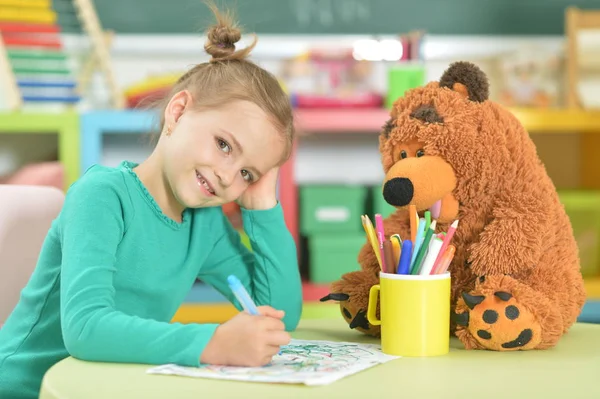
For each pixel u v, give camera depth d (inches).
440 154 37.5
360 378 29.2
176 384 28.2
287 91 96.8
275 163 43.4
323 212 95.3
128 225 41.1
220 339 31.4
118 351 32.2
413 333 33.4
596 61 105.0
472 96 38.4
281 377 28.8
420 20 108.8
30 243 50.9
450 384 28.3
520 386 28.0
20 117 88.0
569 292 37.1
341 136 111.3
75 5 101.2
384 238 37.9
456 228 37.6
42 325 42.5
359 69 105.2
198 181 41.0
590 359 33.1
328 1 107.0
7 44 92.0
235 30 45.0
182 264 44.3
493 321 33.9
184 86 44.6
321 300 40.9
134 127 89.7
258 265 45.7
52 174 84.4
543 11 110.1
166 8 105.3
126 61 105.7
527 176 37.5
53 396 27.1
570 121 97.3
